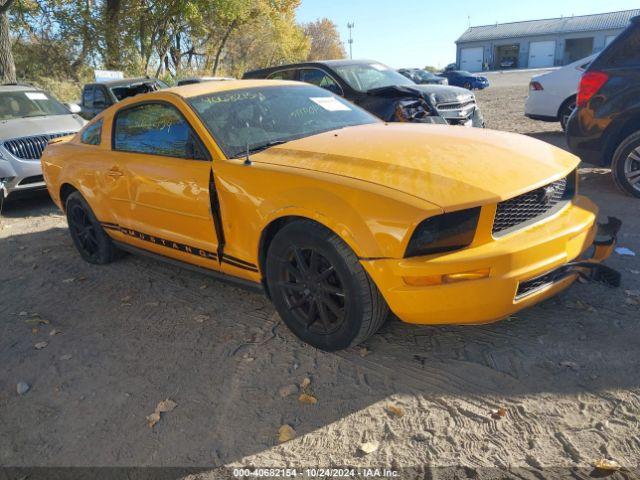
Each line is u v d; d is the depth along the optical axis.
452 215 2.63
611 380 2.74
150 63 27.28
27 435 2.80
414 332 3.37
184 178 3.68
